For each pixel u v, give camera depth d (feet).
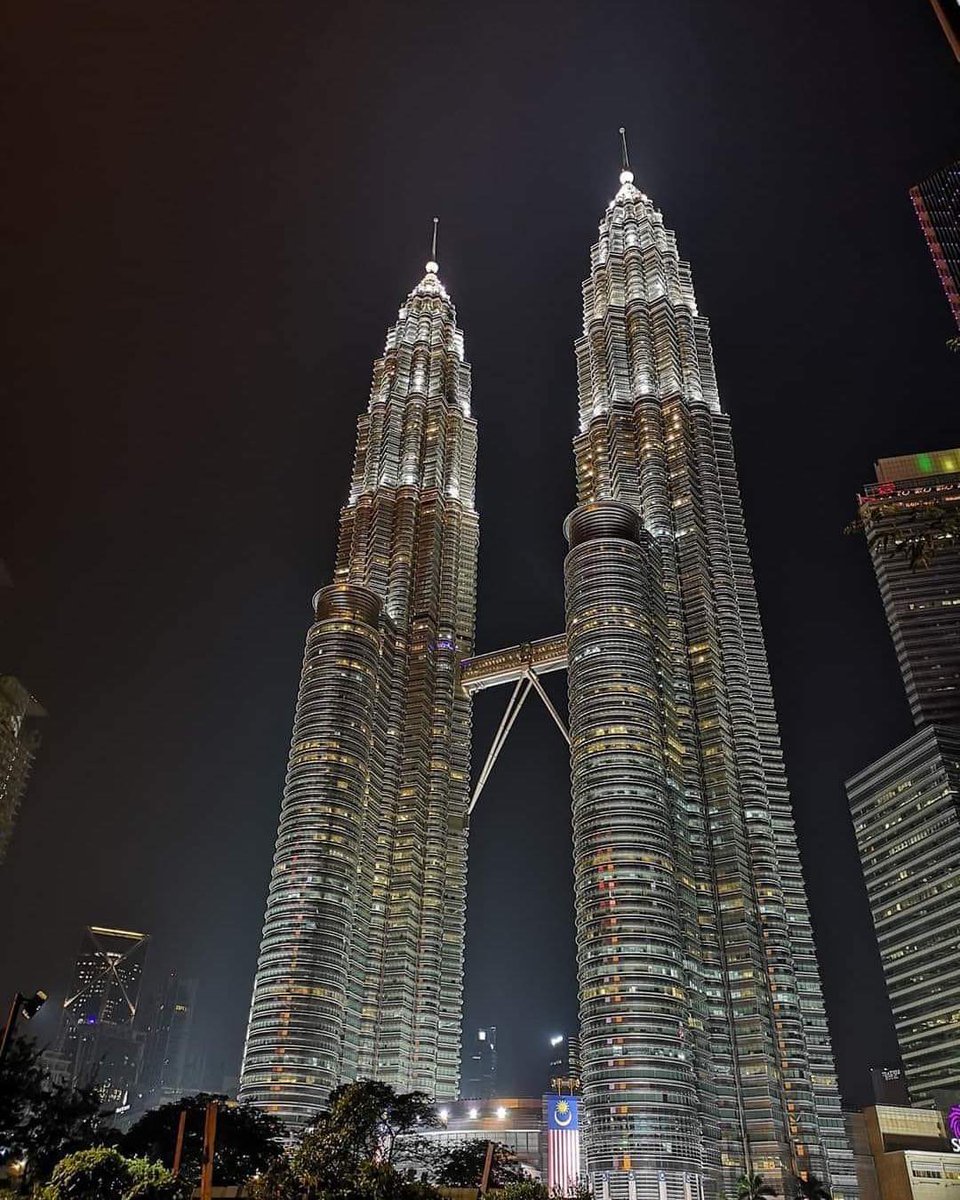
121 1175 250.57
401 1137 498.69
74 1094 278.67
